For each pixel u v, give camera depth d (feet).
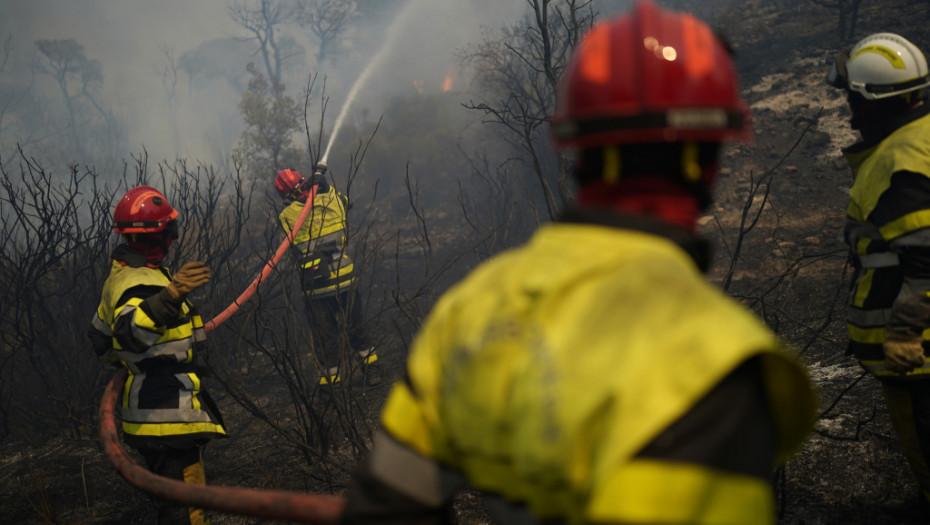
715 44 3.08
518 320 2.88
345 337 15.19
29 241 19.74
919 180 8.05
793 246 23.22
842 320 17.13
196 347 11.54
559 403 2.67
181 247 19.86
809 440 12.00
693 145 2.96
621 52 2.98
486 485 2.99
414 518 3.17
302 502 4.23
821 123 31.94
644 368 2.58
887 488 10.67
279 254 17.78
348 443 15.57
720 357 2.54
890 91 8.23
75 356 18.98
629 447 2.50
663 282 2.74
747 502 2.55
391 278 26.61
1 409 18.15
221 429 11.52
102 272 20.15
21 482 15.80
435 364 3.16
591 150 3.04
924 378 8.47
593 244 2.92
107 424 8.08
